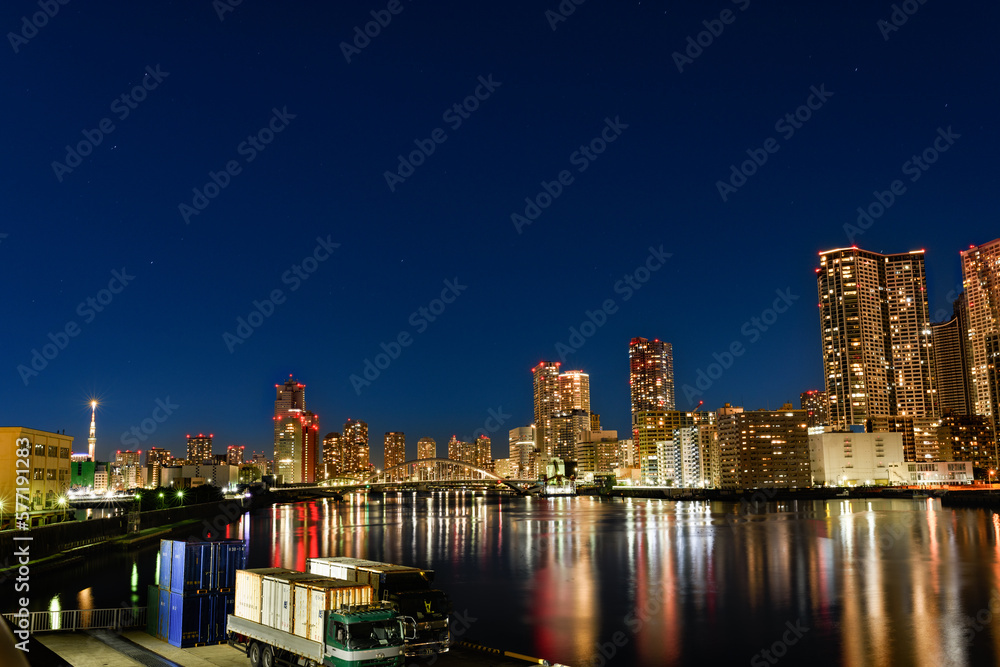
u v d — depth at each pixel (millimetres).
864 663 59906
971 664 59469
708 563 122750
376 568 44344
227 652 43812
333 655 34344
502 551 145500
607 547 151000
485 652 46469
